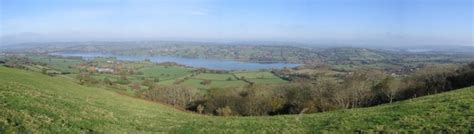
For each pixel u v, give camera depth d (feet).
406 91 219.41
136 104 129.49
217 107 219.20
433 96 104.37
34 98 77.05
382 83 222.28
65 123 63.26
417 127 66.28
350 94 219.00
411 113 79.20
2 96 70.08
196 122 91.30
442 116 72.02
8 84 88.84
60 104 78.69
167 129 78.59
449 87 213.87
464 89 112.06
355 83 228.63
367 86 225.15
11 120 56.65
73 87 147.54
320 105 201.16
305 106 202.80
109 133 64.44
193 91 253.65
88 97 114.01
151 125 80.53
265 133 74.84
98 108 88.28
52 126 59.62
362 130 68.85
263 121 93.45
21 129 54.29
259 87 244.01
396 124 70.64
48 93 92.73
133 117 87.25
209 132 76.64
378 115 82.64
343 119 82.99
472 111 72.79
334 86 232.53
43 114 64.75
